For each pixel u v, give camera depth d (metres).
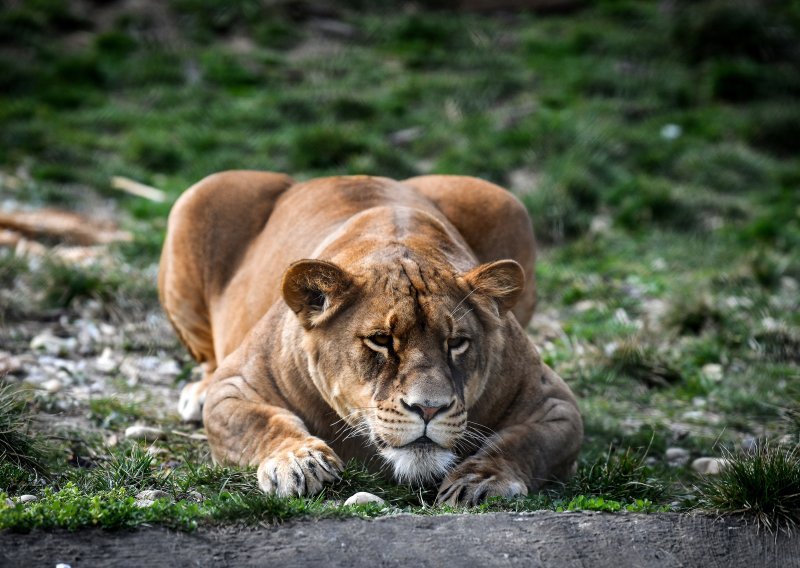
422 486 8.16
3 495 7.02
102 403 10.59
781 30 30.86
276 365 8.66
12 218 16.81
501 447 8.34
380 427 7.78
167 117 24.78
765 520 7.56
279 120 24.83
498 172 22.28
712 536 7.38
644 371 12.95
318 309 8.19
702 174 23.22
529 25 32.62
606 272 17.55
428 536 6.96
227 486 8.07
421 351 7.78
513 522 7.22
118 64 27.67
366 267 8.20
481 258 10.52
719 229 20.36
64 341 12.59
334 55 29.27
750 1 31.97
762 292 16.23
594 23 32.41
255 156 22.47
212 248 10.66
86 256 15.90
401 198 10.14
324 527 7.02
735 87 28.14
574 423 8.83
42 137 22.25
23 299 13.64
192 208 10.80
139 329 13.20
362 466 8.26
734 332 14.52
